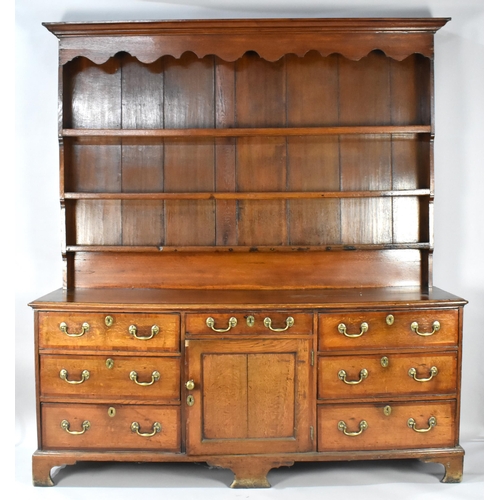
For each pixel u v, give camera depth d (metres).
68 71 2.81
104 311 2.43
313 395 2.44
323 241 2.89
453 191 2.97
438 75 2.94
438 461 2.49
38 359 2.45
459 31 2.92
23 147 2.95
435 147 2.96
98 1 2.76
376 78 2.87
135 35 2.64
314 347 2.43
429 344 2.46
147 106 2.86
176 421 2.44
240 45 2.64
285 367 2.43
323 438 2.45
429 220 2.74
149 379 2.44
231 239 2.88
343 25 2.61
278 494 2.41
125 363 2.43
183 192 2.84
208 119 2.86
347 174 2.88
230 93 2.85
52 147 2.95
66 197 2.70
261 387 2.43
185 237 2.88
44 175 2.96
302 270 2.88
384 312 2.45
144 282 2.88
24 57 2.92
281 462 2.45
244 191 2.87
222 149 2.86
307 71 2.85
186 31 2.63
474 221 2.97
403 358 2.46
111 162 2.87
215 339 2.42
